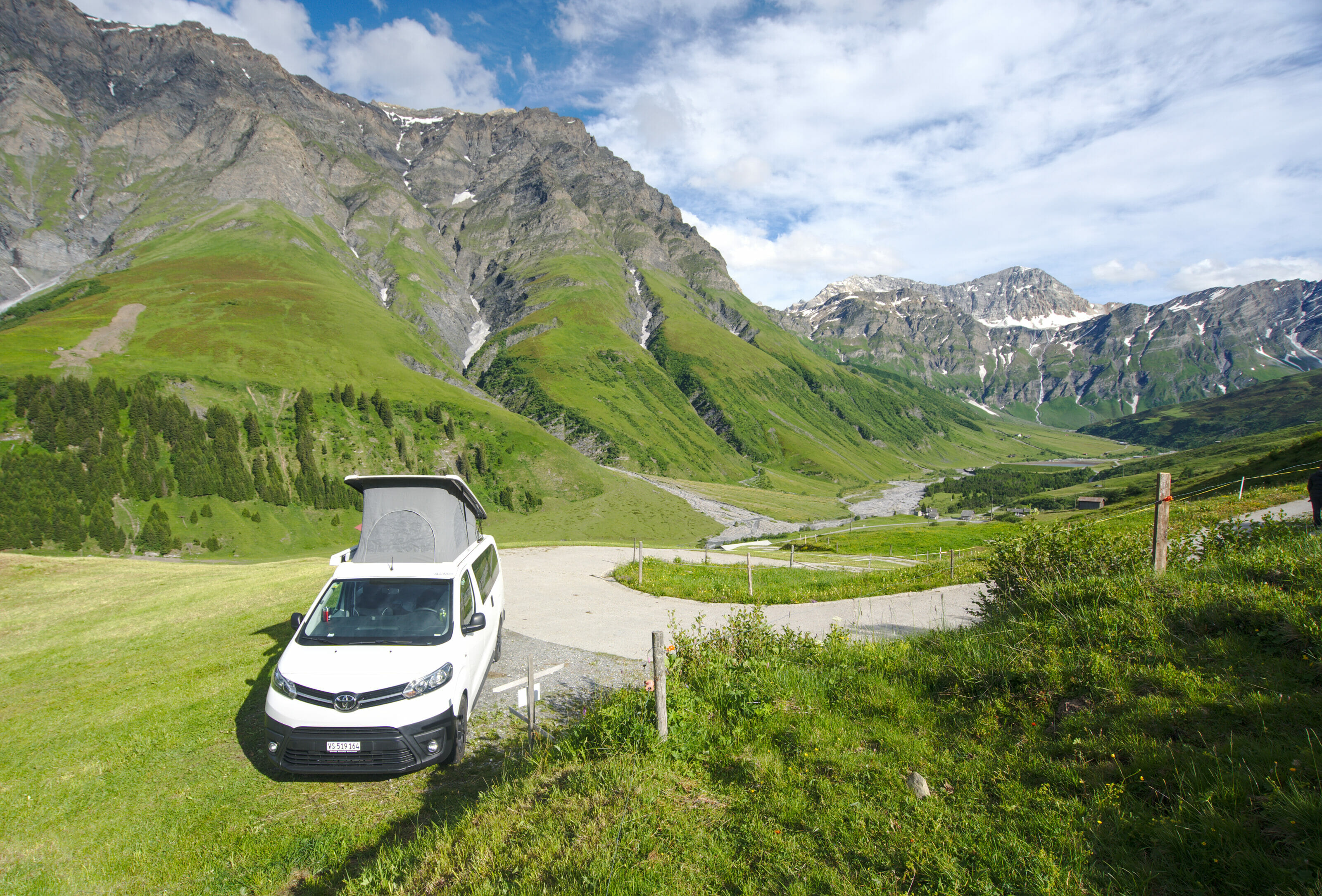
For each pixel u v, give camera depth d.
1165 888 3.82
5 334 177.12
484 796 6.71
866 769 5.72
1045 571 9.84
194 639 16.25
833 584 20.28
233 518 145.25
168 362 180.50
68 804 8.25
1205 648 6.22
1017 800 4.91
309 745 7.99
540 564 28.91
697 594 19.69
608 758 6.72
